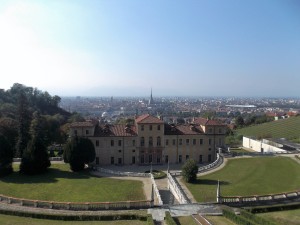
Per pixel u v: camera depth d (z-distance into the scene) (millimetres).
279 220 54500
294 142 137750
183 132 118250
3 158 89875
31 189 78000
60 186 80125
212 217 55906
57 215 56875
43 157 92938
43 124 145250
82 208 62125
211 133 118812
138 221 54844
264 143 132125
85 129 112375
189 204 62906
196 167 82812
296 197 68062
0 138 90750
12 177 88875
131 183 83188
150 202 62125
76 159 96500
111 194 73562
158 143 116062
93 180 86000
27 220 56281
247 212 54656
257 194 70812
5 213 60250
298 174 87125
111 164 114688
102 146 113875
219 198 64125
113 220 55750
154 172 98062
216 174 90000
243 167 96562
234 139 172500
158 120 115625
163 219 54719
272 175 86875
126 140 114750
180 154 117875
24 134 124000
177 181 83562
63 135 150125
